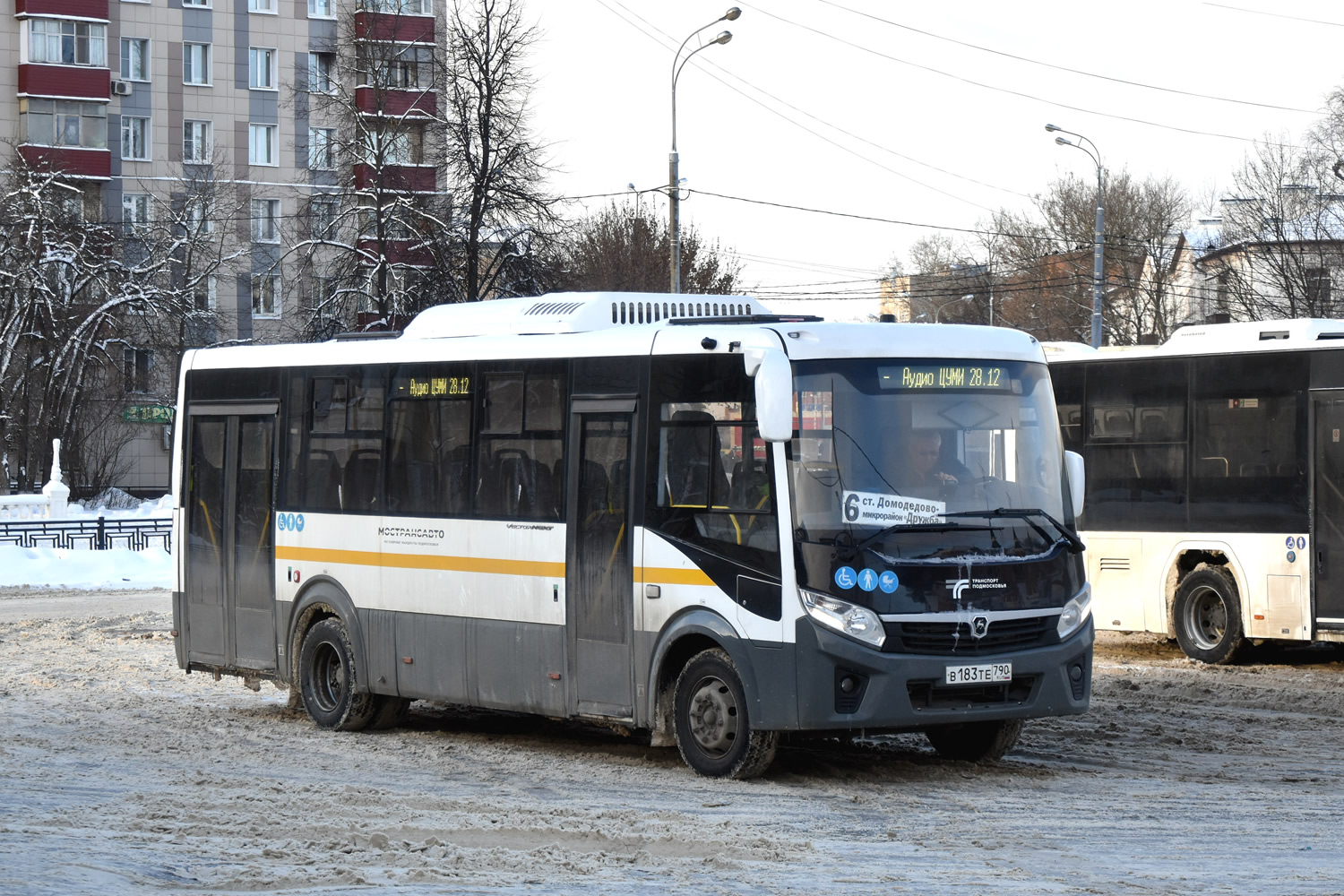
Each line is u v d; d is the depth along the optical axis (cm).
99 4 6525
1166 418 1955
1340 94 4959
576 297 1325
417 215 4891
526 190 4647
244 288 6700
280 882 749
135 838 880
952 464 1106
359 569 1410
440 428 1347
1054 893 756
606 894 740
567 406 1234
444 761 1247
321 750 1314
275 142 6825
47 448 5600
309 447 1480
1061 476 1152
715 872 811
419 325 1422
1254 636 1852
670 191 3666
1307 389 1814
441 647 1328
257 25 6812
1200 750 1293
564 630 1220
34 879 715
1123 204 7138
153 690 1717
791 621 1060
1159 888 775
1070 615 1126
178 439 1638
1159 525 1958
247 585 1541
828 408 1084
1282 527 1833
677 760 1223
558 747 1312
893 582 1062
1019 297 7575
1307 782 1136
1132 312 7100
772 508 1076
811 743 1308
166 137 6675
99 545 3881
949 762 1208
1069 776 1152
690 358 1146
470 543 1304
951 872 816
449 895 726
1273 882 795
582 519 1211
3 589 3272
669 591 1137
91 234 5681
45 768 1202
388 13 5525
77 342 5625
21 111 6488
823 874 807
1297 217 5184
